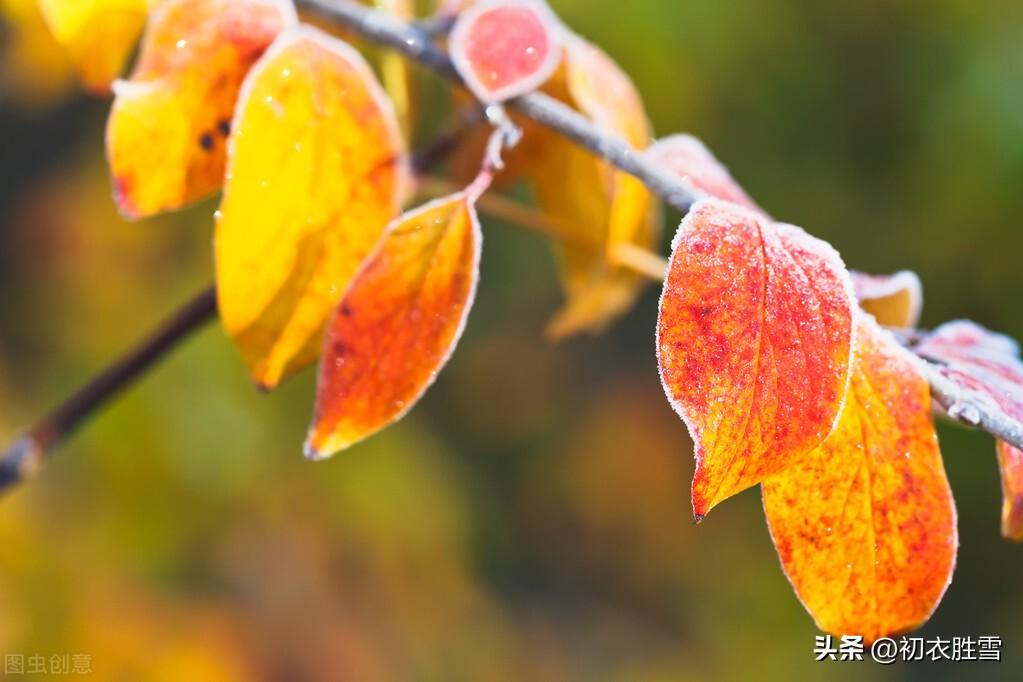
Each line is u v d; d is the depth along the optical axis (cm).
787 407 43
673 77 120
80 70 49
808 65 127
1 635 97
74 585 104
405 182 46
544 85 50
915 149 126
